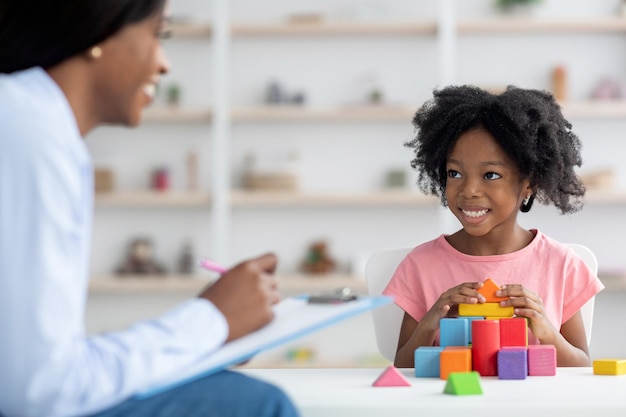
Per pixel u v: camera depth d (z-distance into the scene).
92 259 5.21
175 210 5.23
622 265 5.03
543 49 5.08
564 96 4.96
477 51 5.10
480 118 1.74
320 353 5.10
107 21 0.99
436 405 1.03
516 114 1.72
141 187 5.21
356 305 1.06
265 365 4.89
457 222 4.97
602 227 5.04
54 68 1.00
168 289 4.98
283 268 5.19
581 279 1.84
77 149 0.91
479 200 1.72
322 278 4.85
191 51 5.19
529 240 1.89
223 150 4.99
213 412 0.89
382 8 5.12
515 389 1.15
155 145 5.22
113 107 1.04
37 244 0.85
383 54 5.15
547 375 1.30
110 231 5.23
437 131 1.81
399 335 1.90
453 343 1.38
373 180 5.16
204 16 5.23
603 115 4.88
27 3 0.98
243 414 0.89
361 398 1.08
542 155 1.79
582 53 5.07
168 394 0.91
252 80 5.19
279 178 5.04
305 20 5.02
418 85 5.14
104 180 5.05
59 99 0.94
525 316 1.49
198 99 5.19
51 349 0.84
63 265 0.87
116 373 0.89
